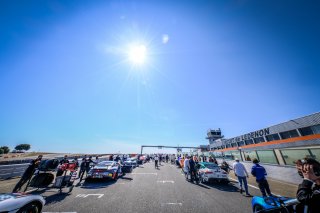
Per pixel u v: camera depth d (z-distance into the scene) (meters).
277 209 2.87
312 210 1.87
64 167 7.47
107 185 8.52
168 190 7.50
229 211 4.80
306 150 10.20
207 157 29.12
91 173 9.40
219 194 6.84
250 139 25.92
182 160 16.67
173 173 14.15
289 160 11.44
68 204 5.22
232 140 31.34
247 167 15.52
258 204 3.55
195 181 10.08
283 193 7.17
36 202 3.92
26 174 6.35
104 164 10.49
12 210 3.21
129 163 15.04
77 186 8.16
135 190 7.42
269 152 13.45
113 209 4.85
